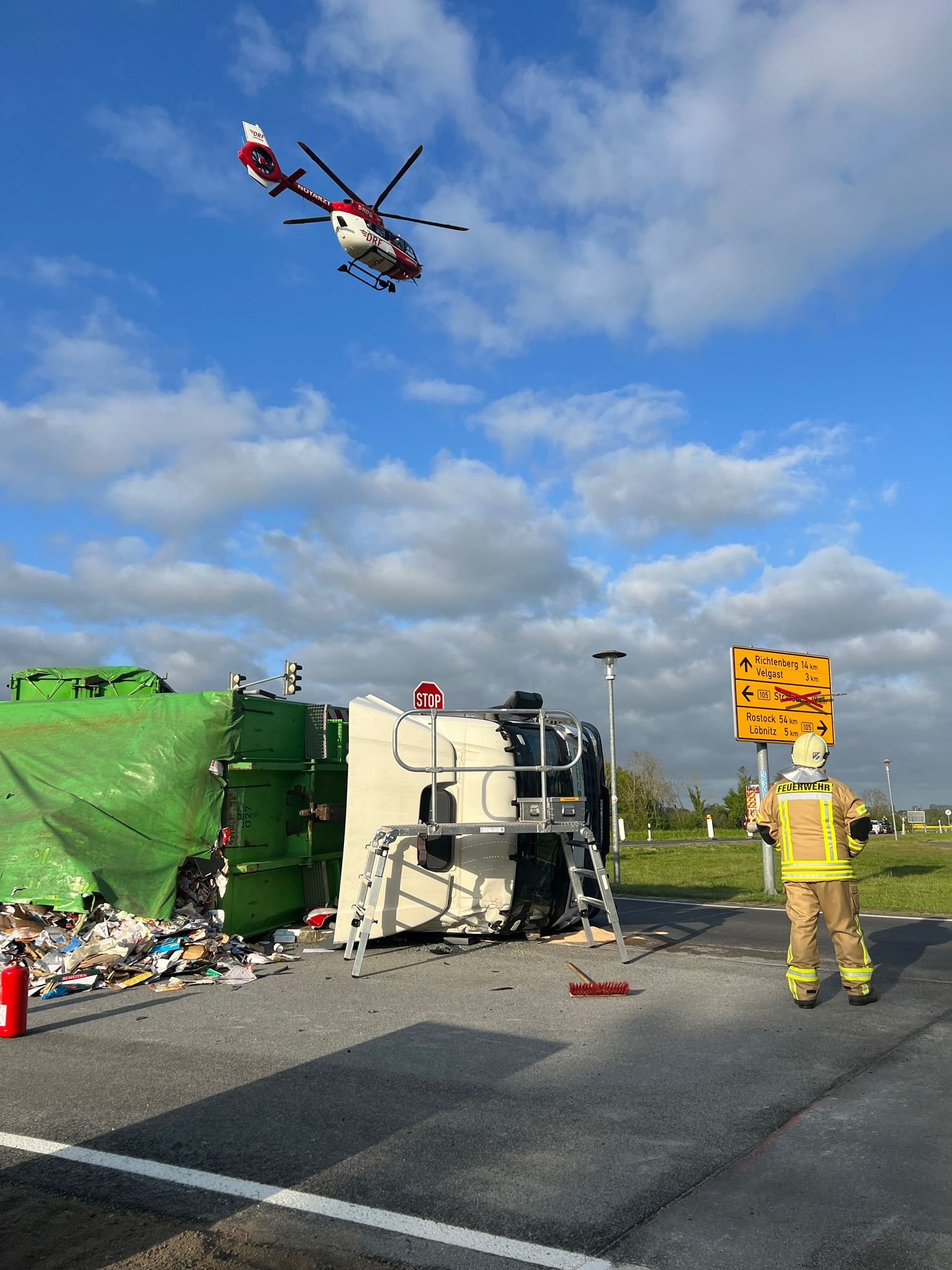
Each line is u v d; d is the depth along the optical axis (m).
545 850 9.91
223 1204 3.56
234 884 9.34
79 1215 3.47
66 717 10.28
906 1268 3.08
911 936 10.59
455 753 9.52
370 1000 7.08
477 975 8.01
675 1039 5.89
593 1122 4.41
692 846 38.19
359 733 9.28
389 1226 3.38
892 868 22.72
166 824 9.31
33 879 8.63
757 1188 3.70
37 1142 4.17
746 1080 5.06
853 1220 3.42
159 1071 5.24
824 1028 6.20
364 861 9.12
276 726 10.35
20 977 6.10
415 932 9.59
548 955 9.02
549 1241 3.28
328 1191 3.67
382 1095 4.81
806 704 17.59
